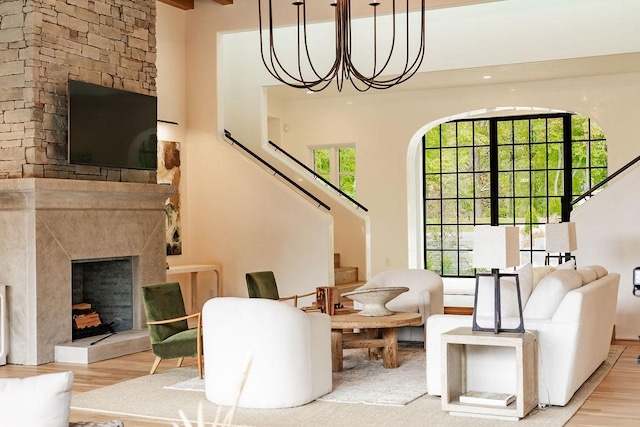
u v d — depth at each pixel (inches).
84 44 322.3
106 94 324.8
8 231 297.7
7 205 297.3
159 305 269.0
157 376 268.2
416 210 561.6
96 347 299.7
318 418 206.4
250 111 461.7
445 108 489.1
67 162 312.0
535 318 225.1
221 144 421.1
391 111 501.7
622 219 342.3
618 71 439.8
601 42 390.0
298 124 524.4
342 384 249.0
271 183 411.5
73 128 306.2
